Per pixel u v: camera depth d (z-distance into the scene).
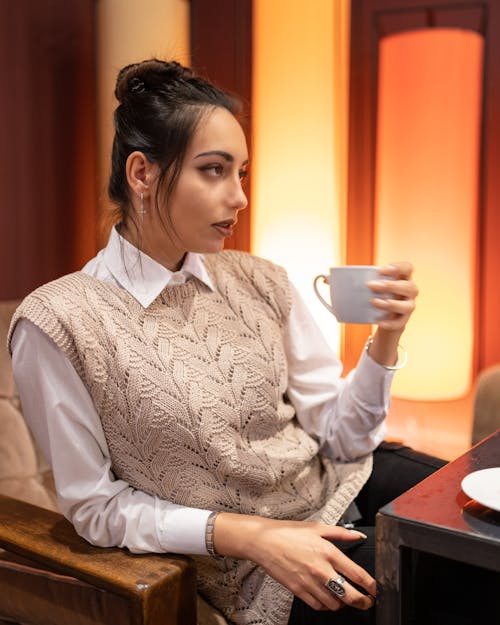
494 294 2.51
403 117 2.33
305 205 2.29
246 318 1.20
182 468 1.07
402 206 2.34
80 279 1.07
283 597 1.07
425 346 2.31
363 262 2.57
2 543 1.04
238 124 1.06
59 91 2.28
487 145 2.44
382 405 1.25
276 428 1.21
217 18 2.48
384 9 2.47
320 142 2.28
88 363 1.01
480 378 1.83
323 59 2.28
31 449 1.42
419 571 1.02
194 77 1.08
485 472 0.88
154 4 2.23
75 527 1.04
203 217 1.05
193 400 1.06
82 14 2.32
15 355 1.03
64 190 2.33
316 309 2.29
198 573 1.13
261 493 1.16
